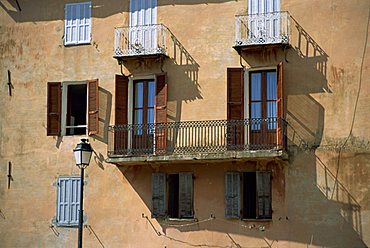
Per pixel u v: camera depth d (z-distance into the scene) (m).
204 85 26.50
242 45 25.66
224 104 26.19
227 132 25.66
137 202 26.81
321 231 24.52
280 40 25.28
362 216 24.17
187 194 26.16
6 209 28.41
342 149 24.69
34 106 28.70
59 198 27.84
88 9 28.58
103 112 27.67
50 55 28.80
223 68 26.41
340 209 24.44
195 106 26.45
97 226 27.17
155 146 26.31
